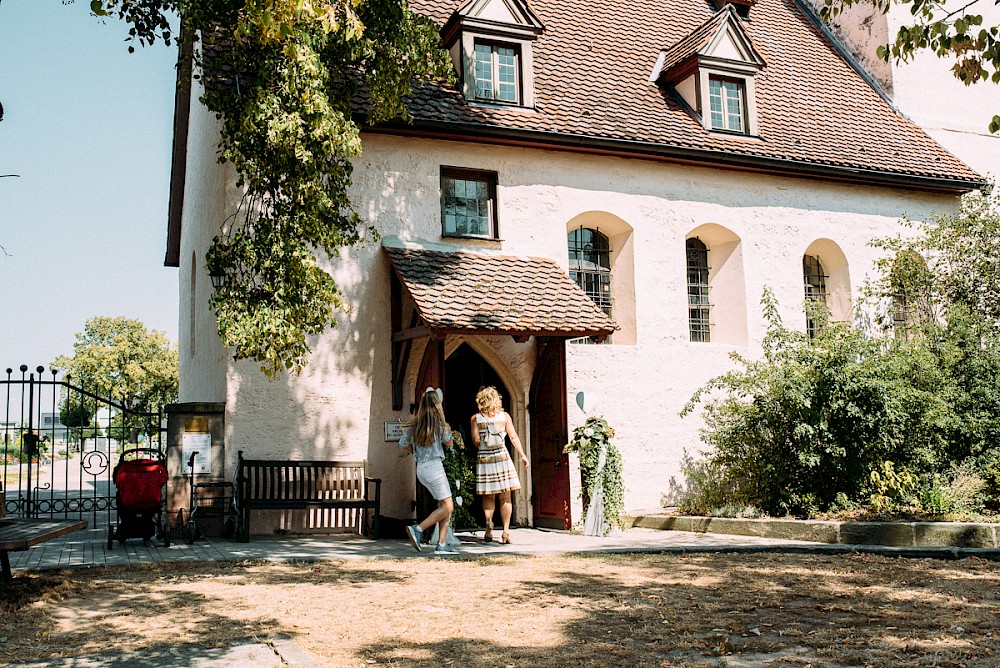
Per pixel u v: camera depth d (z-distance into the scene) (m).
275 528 12.04
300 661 5.18
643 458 14.48
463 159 13.95
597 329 12.56
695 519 12.29
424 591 7.55
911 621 6.32
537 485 13.62
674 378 14.92
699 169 15.70
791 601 7.10
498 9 14.49
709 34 16.02
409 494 12.93
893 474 11.34
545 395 13.55
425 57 11.05
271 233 9.96
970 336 13.15
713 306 16.25
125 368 62.59
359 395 12.77
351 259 12.96
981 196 16.86
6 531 7.08
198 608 6.79
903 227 17.31
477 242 13.89
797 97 17.78
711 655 5.42
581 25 17.05
